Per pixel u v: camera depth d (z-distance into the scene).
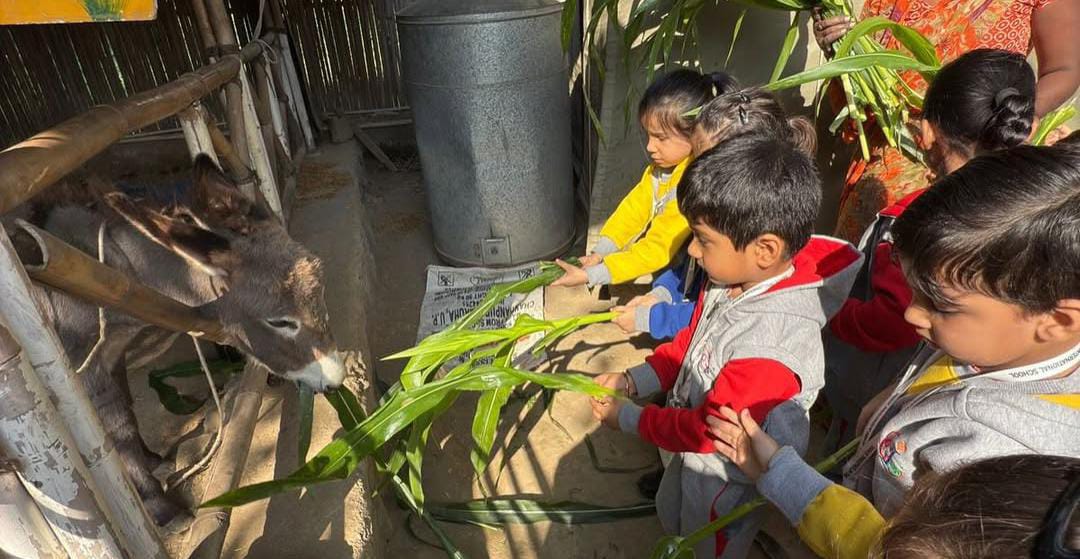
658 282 2.27
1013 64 1.48
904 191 2.04
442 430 2.75
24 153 0.97
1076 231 0.76
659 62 3.08
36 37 5.07
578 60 4.57
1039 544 0.53
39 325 0.92
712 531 1.30
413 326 3.60
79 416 1.00
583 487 2.46
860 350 1.94
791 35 2.30
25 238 1.05
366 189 5.34
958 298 0.88
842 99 2.49
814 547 1.08
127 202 1.79
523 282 2.03
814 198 1.28
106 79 5.38
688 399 1.60
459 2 3.39
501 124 3.60
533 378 1.50
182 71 5.47
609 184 3.44
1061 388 0.88
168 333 3.06
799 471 1.13
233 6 5.17
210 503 1.25
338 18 5.72
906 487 1.04
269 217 2.14
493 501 2.27
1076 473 0.57
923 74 1.98
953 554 0.59
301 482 1.32
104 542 1.03
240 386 2.21
